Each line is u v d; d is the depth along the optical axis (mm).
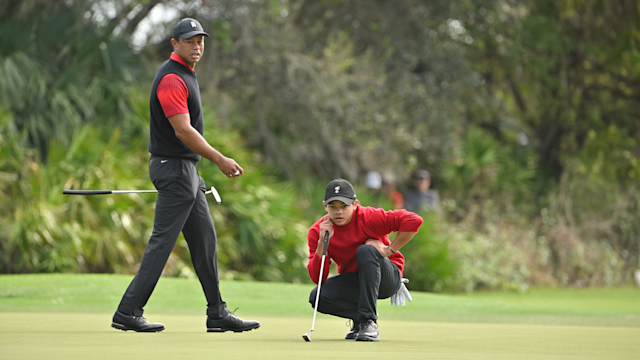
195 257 15594
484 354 11438
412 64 48719
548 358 10930
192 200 15125
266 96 47844
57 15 43156
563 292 47219
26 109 40812
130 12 46500
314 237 14766
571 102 59000
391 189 49781
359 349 12008
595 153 61625
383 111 48500
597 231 58344
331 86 46562
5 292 23484
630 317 22297
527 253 50188
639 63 56781
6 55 40906
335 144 49344
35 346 11836
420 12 47562
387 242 15039
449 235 46250
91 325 16359
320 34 49312
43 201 35125
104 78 43094
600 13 56000
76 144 37094
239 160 41031
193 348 11805
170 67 14898
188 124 14570
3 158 35656
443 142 51375
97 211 36312
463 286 45188
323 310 14711
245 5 44188
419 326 18625
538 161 61438
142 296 14969
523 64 56250
